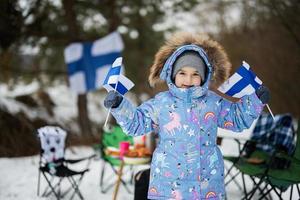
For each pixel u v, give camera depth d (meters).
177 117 2.48
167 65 2.59
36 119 7.81
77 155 6.50
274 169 3.65
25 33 7.62
